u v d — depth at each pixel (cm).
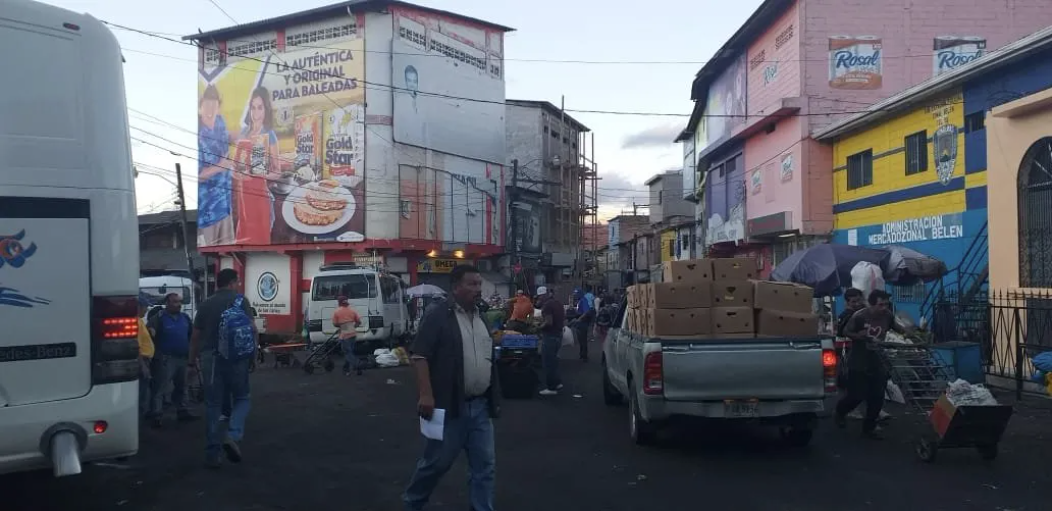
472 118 4206
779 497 687
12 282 541
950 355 1195
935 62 2277
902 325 1324
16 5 550
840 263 1423
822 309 1553
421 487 568
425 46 3897
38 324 548
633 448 898
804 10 2286
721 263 897
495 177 4394
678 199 5494
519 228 4681
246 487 734
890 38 2278
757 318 870
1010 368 1298
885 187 1980
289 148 3788
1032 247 1322
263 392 1438
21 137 547
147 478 768
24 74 551
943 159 1730
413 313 2853
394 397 1363
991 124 1408
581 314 1983
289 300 3831
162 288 2545
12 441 536
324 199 3700
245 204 3891
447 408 554
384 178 3641
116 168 583
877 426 1009
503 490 716
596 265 6169
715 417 810
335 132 3684
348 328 1769
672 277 893
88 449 563
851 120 2056
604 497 691
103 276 571
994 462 809
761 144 2652
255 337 842
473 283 573
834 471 779
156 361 1060
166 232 4662
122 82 596
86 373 563
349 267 2358
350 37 3694
